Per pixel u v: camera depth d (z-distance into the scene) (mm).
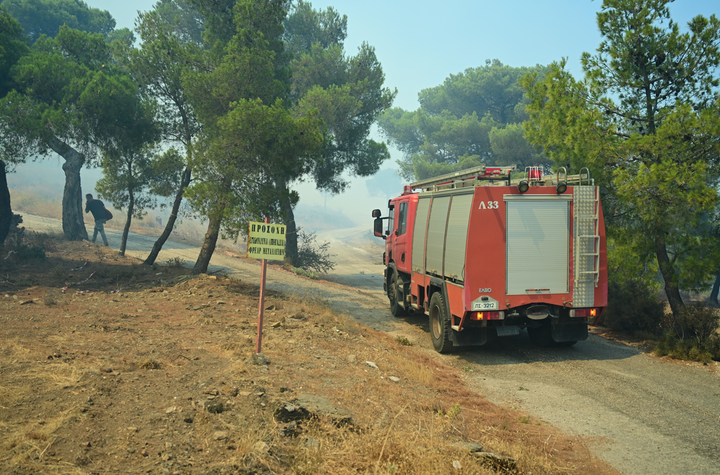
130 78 17562
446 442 4430
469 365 8258
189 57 15297
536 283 8312
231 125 12484
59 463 3102
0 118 13539
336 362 6875
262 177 13781
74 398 4223
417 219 10953
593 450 4914
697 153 8930
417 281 10836
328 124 22812
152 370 5426
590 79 10477
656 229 9531
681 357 8633
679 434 5363
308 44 28578
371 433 4270
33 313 8492
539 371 7895
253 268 21031
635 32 9891
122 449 3426
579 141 10078
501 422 5562
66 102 15070
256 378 5434
